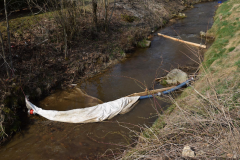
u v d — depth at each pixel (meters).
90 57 9.90
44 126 6.26
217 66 7.62
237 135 3.60
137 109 6.89
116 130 6.02
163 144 4.20
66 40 8.94
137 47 12.49
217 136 3.89
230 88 5.19
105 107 6.64
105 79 9.02
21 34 9.00
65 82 8.55
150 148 4.18
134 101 7.07
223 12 16.14
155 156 3.90
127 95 7.67
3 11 10.06
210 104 4.79
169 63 10.20
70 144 5.57
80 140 5.70
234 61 7.27
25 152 5.38
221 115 4.04
